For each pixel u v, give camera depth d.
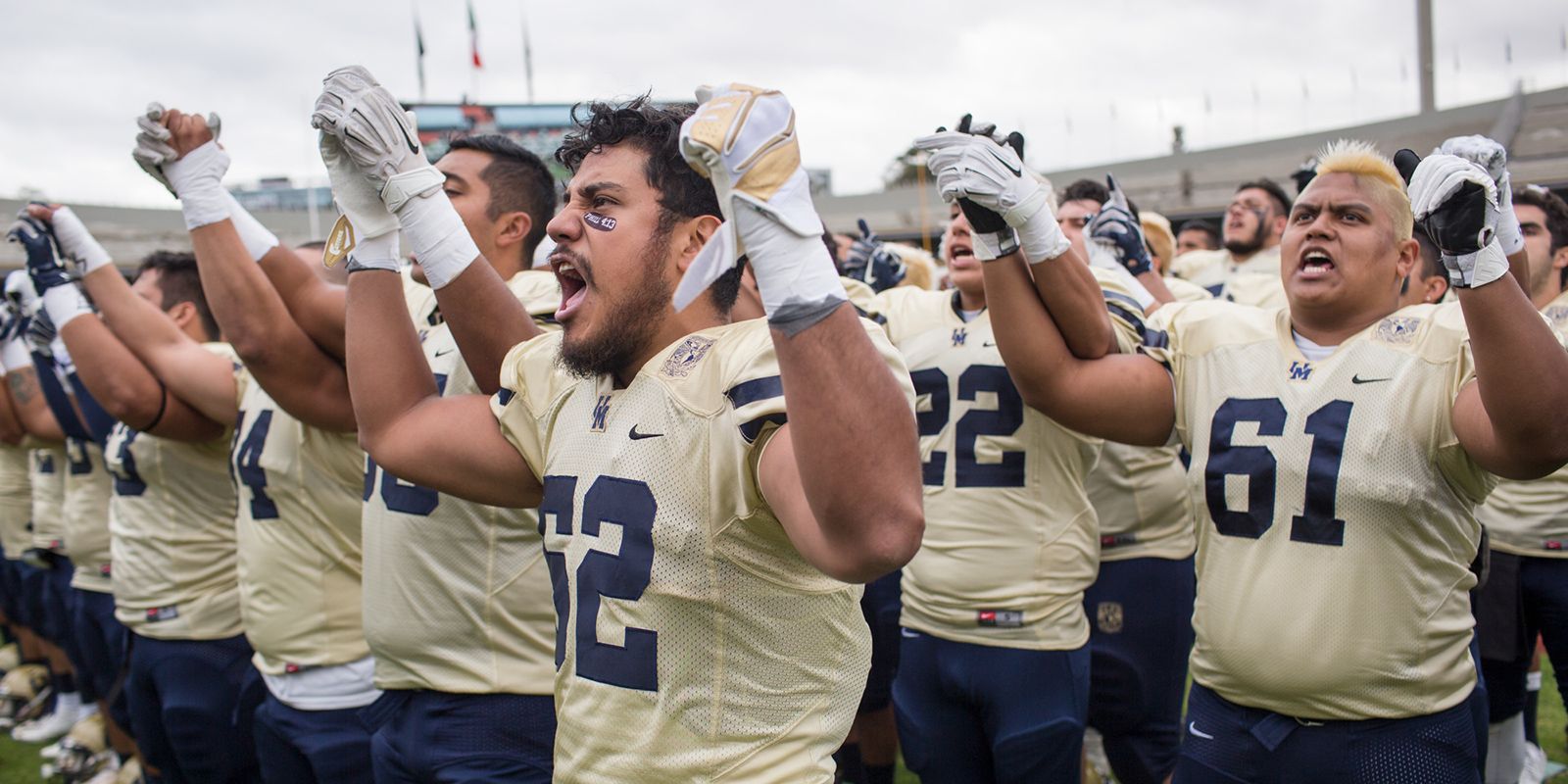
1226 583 2.72
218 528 4.05
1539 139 21.36
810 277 1.45
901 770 5.32
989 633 3.64
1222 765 2.78
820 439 1.43
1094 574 3.80
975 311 3.91
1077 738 3.64
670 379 1.83
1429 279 3.40
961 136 2.70
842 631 1.86
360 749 3.42
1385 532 2.53
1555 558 4.27
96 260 3.78
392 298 2.25
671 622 1.78
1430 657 2.56
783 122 1.47
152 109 2.87
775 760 1.78
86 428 5.24
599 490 1.86
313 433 3.39
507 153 3.29
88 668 5.55
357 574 3.47
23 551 6.62
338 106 2.17
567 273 1.94
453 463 2.17
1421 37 23.62
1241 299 6.55
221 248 2.93
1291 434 2.64
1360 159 2.69
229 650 4.05
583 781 1.88
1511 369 2.20
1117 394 2.85
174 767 4.21
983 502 3.68
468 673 2.89
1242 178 26.61
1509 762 4.33
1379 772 2.56
